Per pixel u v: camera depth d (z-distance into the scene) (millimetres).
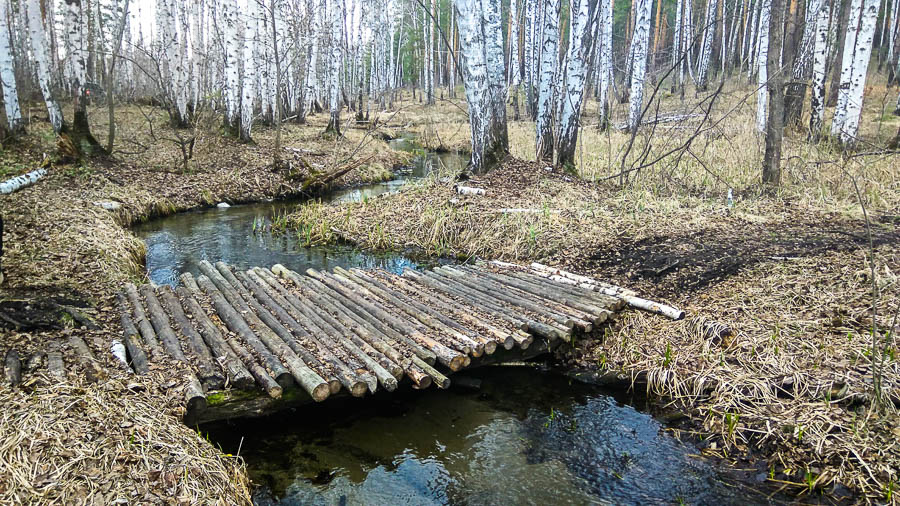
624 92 28484
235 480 3875
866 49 12430
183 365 4871
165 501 3320
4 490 3148
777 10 10250
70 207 10453
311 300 6781
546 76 13375
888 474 3957
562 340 6113
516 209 10383
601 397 5469
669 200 10617
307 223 11586
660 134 16594
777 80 10484
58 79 26625
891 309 5664
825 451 4266
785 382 5023
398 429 4910
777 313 6012
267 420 4980
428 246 10055
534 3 25594
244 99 18500
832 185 10609
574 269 8086
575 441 4766
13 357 4570
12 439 3471
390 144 25156
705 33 28109
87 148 14336
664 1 33500
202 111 20500
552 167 13039
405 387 5566
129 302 6273
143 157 15523
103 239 8703
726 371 5316
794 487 4078
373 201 12414
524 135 20750
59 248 7875
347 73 39938
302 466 4402
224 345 5277
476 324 6082
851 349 5230
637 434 4867
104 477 3365
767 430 4578
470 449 4660
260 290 6980
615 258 8172
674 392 5348
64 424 3703
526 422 5043
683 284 7074
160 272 8781
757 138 12898
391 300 6797
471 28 12109
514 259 8945
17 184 11227
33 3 13938
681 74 25812
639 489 4176
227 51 18391
